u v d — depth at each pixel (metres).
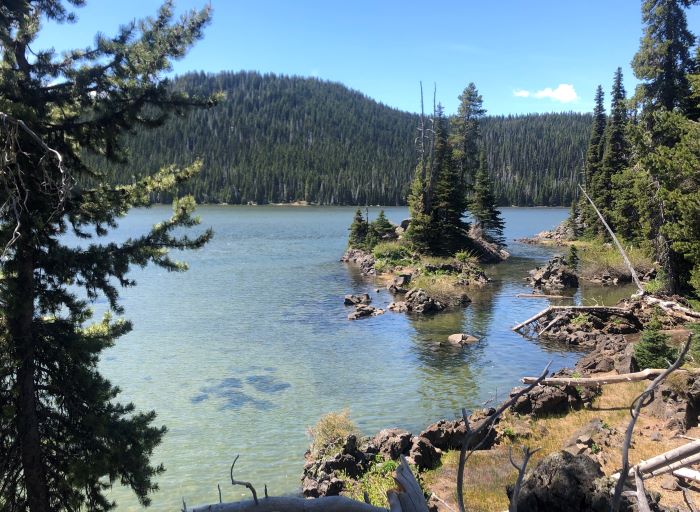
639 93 38.72
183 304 37.44
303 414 19.09
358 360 25.20
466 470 13.95
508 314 34.75
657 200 32.88
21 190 9.70
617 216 47.53
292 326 31.59
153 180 12.12
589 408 17.75
